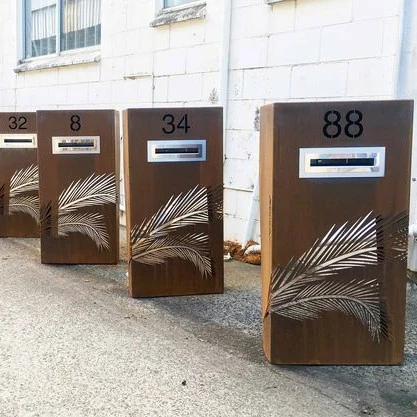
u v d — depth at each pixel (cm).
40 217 501
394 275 296
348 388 278
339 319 300
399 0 405
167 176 405
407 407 260
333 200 293
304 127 288
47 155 488
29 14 919
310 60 475
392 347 301
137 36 664
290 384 281
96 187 493
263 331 317
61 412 254
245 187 541
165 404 261
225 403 262
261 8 510
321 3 461
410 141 288
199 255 416
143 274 411
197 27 579
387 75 420
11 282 450
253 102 527
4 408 256
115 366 299
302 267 297
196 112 401
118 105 711
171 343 330
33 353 314
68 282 452
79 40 801
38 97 881
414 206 413
